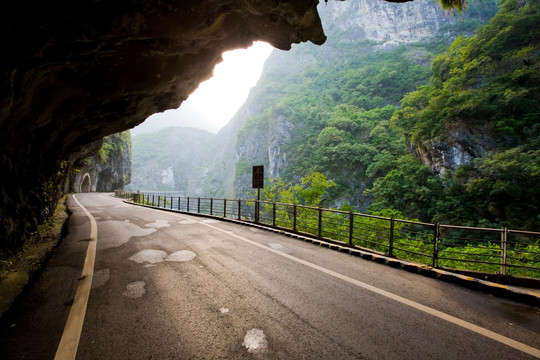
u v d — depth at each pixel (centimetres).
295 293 384
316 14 606
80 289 389
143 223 1111
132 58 584
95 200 2844
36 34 376
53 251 621
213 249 647
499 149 3167
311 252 634
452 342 263
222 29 586
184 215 1491
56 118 725
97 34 429
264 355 238
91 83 611
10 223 562
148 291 386
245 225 1084
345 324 296
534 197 2452
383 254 589
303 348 249
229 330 281
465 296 383
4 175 570
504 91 3284
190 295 373
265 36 720
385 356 238
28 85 486
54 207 1472
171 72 711
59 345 249
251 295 374
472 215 2998
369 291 395
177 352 242
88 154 3045
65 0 354
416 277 465
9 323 288
